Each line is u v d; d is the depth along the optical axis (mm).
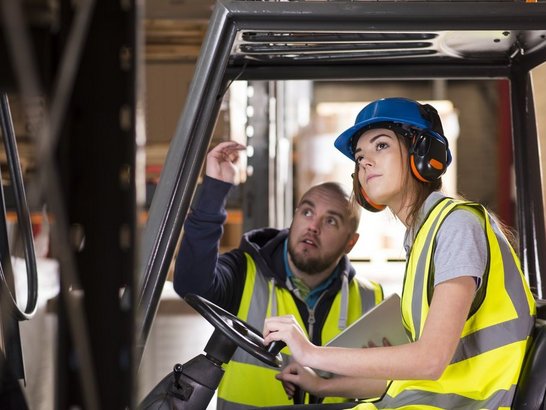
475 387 1818
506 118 10086
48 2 777
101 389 885
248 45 2213
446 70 2406
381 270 8125
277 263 2873
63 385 885
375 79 2426
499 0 1932
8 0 516
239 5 1764
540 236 2385
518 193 2414
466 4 1787
